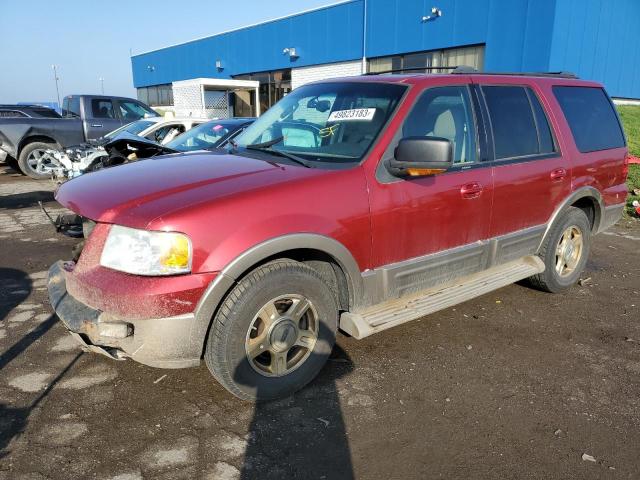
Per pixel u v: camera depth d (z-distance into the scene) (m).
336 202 2.96
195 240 2.53
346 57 21.08
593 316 4.36
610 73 16.92
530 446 2.68
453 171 3.57
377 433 2.75
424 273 3.50
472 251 3.76
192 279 2.53
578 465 2.55
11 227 7.20
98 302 2.60
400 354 3.60
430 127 3.48
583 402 3.09
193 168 3.16
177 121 9.23
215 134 7.13
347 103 3.64
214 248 2.57
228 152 3.69
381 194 3.15
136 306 2.49
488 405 3.03
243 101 17.72
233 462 2.50
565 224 4.56
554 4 14.07
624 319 4.31
